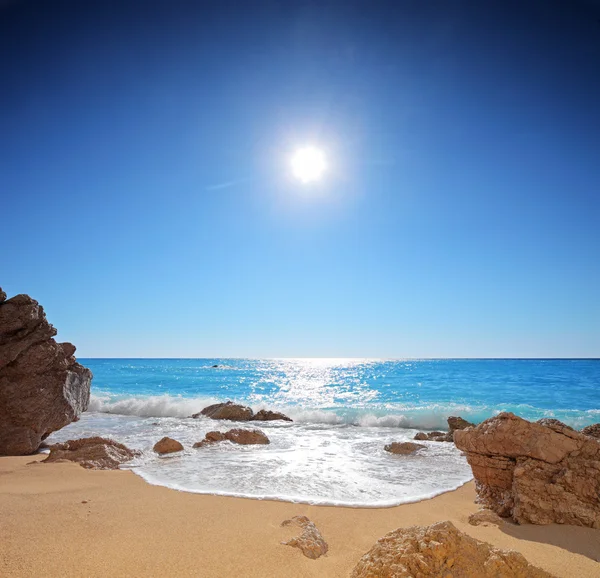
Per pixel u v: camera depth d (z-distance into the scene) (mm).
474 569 3387
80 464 9000
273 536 4766
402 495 7117
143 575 3604
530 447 6012
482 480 6695
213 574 3684
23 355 11242
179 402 23828
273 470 8844
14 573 3549
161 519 5371
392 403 25281
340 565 4082
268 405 23812
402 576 3289
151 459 9898
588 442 5906
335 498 6883
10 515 5270
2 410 10766
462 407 22094
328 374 59000
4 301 11500
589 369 52344
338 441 12977
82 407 13430
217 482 7797
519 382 36094
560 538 4836
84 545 4273
